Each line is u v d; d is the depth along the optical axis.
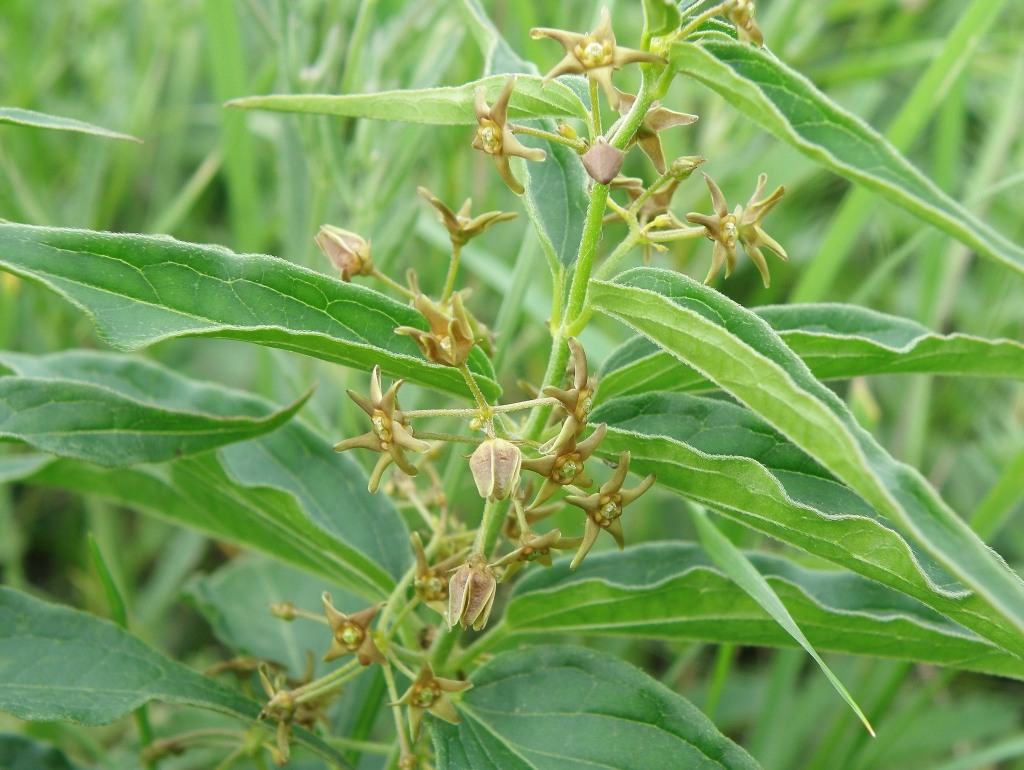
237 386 0.36
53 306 0.32
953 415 0.34
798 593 0.18
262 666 0.19
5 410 0.17
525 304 0.29
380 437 0.15
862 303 0.30
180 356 0.36
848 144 0.13
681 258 0.34
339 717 0.24
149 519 0.33
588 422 0.17
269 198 0.40
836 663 0.30
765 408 0.13
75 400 0.18
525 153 0.15
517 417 0.30
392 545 0.21
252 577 0.26
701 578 0.18
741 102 0.13
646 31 0.14
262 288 0.16
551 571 0.20
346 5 0.33
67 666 0.18
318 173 0.28
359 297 0.16
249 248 0.31
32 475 0.22
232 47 0.30
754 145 0.34
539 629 0.19
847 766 0.26
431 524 0.20
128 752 0.26
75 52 0.38
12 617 0.18
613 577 0.19
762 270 0.16
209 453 0.19
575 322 0.16
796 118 0.13
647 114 0.15
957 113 0.31
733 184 0.34
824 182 0.37
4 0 0.34
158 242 0.15
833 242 0.28
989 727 0.29
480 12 0.19
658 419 0.17
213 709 0.18
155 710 0.30
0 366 0.22
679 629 0.19
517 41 0.34
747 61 0.14
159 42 0.35
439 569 0.17
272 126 0.35
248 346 0.37
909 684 0.31
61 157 0.37
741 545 0.25
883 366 0.17
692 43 0.14
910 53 0.35
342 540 0.20
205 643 0.32
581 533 0.29
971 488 0.34
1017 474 0.25
